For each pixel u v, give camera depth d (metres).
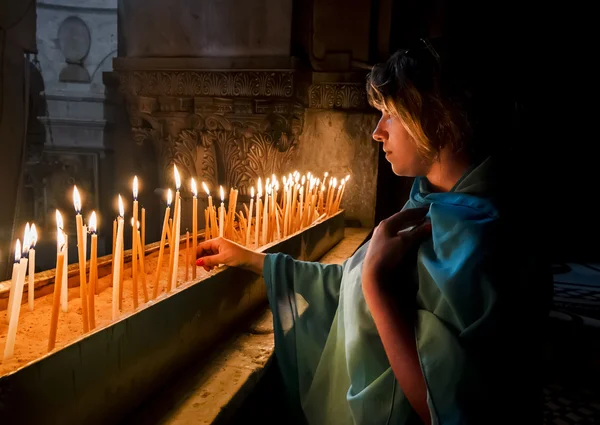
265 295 1.45
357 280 0.85
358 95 3.01
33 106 5.19
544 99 4.42
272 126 2.88
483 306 0.59
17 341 0.77
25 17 2.45
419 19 3.41
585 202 4.62
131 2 3.01
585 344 2.71
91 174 5.48
